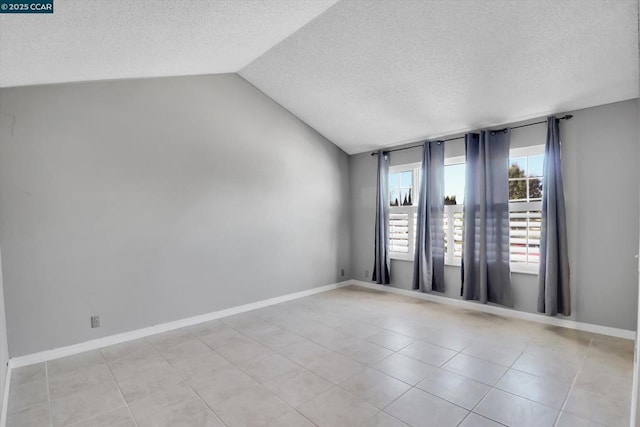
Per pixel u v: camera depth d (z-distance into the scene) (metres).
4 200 2.61
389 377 2.41
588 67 2.73
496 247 3.82
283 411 2.02
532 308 3.62
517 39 2.62
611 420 1.88
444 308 4.12
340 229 5.35
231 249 3.97
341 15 2.81
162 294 3.42
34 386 2.34
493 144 3.83
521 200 3.73
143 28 1.95
